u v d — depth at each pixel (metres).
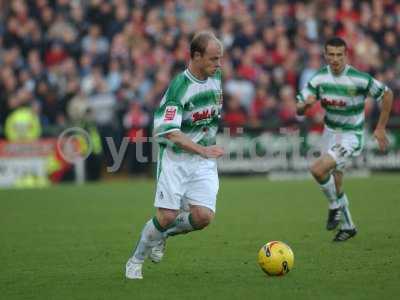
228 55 63.47
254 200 44.44
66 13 67.75
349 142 32.03
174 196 23.67
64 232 34.78
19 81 62.16
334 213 31.66
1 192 50.94
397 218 36.22
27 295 22.97
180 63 62.56
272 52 63.88
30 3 67.94
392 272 24.81
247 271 25.56
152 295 22.53
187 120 23.75
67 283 24.41
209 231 33.88
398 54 66.38
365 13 68.69
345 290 22.55
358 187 48.38
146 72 62.41
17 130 55.84
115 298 22.30
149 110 57.09
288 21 67.12
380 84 31.44
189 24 67.81
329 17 66.94
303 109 32.62
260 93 59.69
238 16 66.75
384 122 31.72
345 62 31.72
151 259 25.34
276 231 33.56
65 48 65.38
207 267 26.38
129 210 41.62
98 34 65.50
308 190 48.28
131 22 66.75
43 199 46.94
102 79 59.19
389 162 57.47
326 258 27.31
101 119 57.38
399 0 70.19
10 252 30.06
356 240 30.83
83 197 47.47
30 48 65.81
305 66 62.56
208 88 23.62
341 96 31.86
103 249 30.38
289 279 24.11
